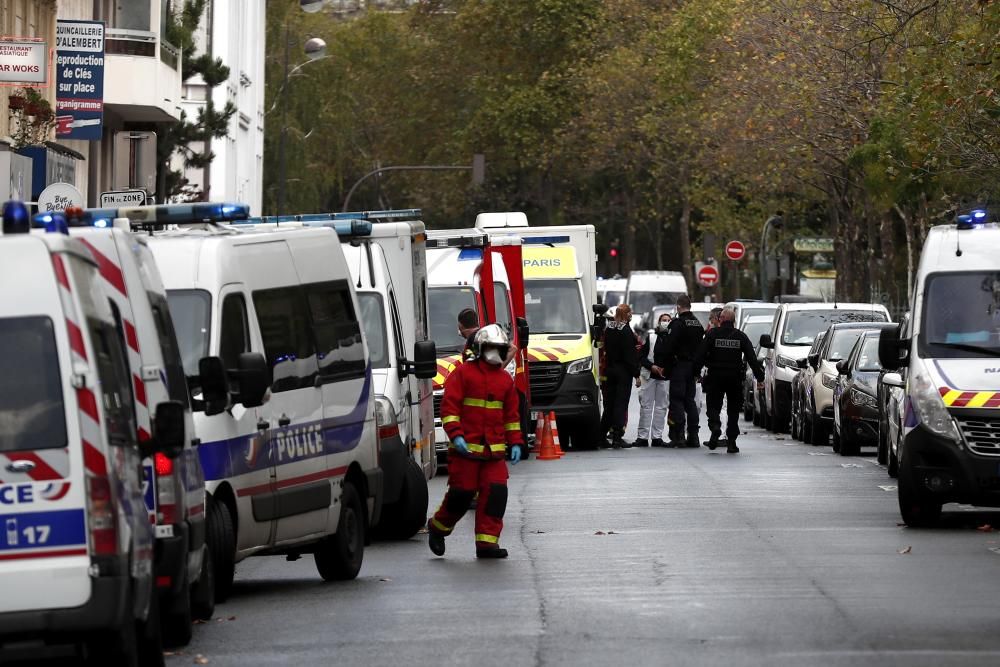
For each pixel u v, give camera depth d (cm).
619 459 6669
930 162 7150
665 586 3162
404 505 4134
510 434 3700
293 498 3219
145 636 2295
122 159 8875
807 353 8512
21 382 2000
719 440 7300
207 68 10806
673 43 15538
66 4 8875
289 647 2603
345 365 3547
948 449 4031
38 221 2280
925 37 6800
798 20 10688
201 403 2967
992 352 4194
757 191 14175
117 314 2320
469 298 6488
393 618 2872
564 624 2745
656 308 13462
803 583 3170
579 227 7838
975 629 2638
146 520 2211
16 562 1994
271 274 3312
